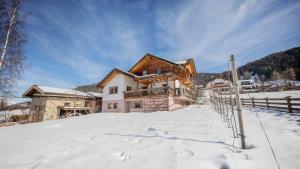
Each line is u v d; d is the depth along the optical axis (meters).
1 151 4.95
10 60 13.46
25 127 11.21
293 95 25.50
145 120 10.84
